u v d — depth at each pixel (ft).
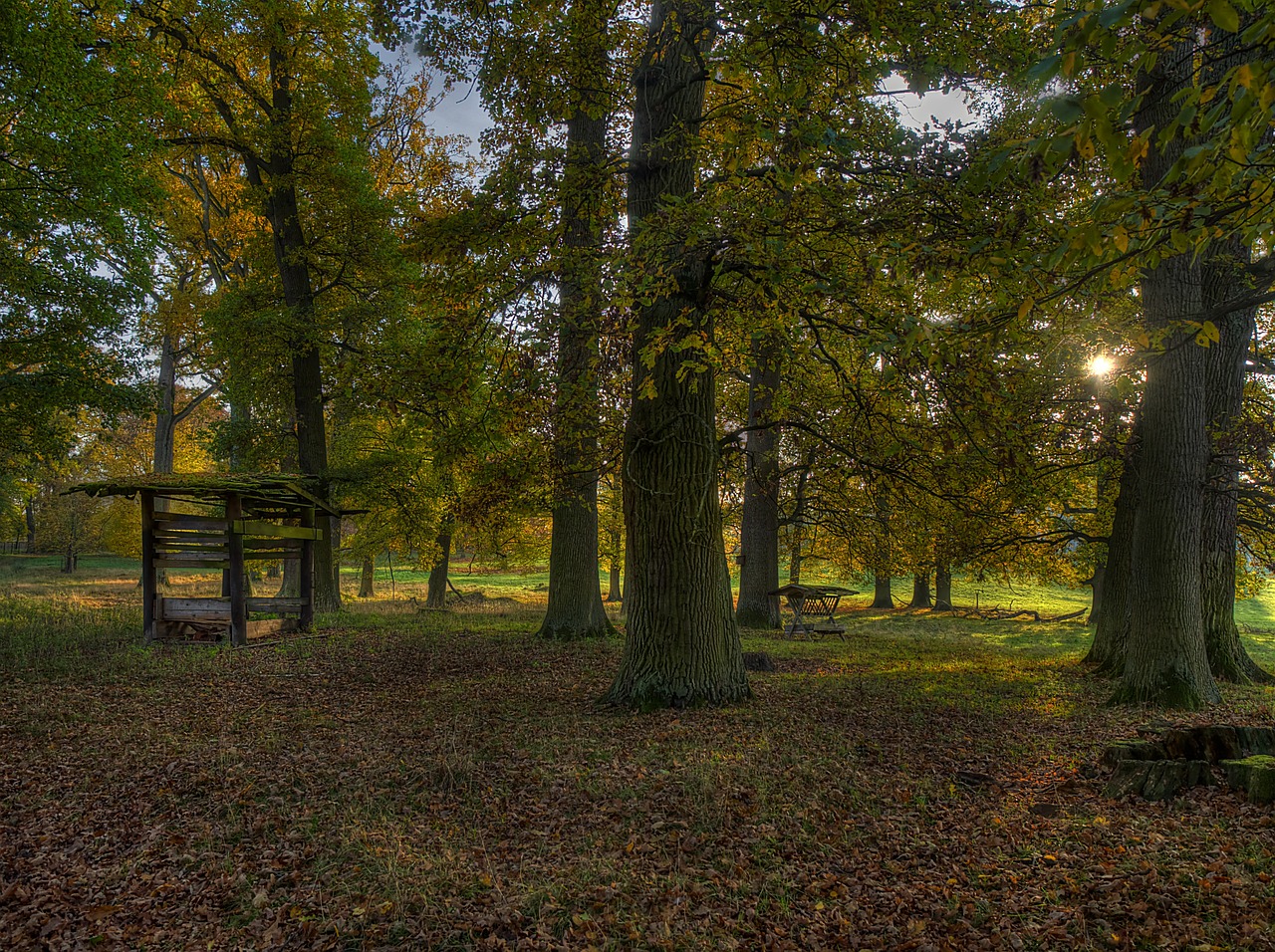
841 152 19.65
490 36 30.68
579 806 18.69
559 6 29.19
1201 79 13.83
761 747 22.62
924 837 16.76
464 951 12.91
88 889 14.82
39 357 45.27
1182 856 14.96
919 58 24.59
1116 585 41.37
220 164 68.95
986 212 20.93
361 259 56.18
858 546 63.98
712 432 29.40
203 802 18.98
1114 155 8.09
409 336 55.57
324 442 60.39
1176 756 19.93
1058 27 8.21
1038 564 60.80
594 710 27.84
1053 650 54.75
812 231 21.12
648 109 29.35
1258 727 19.88
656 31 28.81
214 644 41.11
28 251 43.14
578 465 40.63
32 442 46.57
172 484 40.81
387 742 23.72
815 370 37.27
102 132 41.14
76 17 42.01
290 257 55.06
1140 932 12.51
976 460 29.14
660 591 28.66
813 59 21.90
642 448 29.04
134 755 22.21
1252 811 16.84
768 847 16.38
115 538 96.99
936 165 23.08
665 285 21.43
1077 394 36.96
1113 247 13.12
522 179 29.04
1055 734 24.84
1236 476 36.99
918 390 24.58
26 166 40.73
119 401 47.19
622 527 95.61
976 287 26.32
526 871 15.49
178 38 52.13
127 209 43.68
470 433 33.83
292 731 25.08
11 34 36.73
